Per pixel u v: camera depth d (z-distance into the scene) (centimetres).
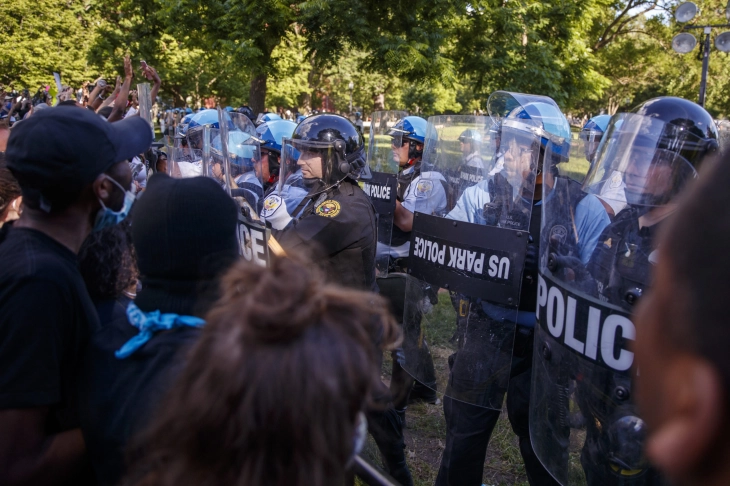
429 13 1022
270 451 77
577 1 1375
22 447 123
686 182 154
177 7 1007
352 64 3036
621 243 156
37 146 128
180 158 432
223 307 87
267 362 77
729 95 2622
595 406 159
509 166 232
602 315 156
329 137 269
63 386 134
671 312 52
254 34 966
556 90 1292
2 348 123
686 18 1130
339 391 78
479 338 242
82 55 2544
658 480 148
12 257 130
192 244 116
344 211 259
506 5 1215
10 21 2477
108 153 137
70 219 140
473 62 1234
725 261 48
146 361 113
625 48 2230
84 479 137
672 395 53
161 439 84
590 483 165
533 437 192
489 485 319
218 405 77
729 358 47
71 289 133
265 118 567
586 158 241
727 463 50
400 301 335
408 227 397
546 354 179
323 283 90
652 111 165
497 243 227
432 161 263
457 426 251
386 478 133
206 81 2792
